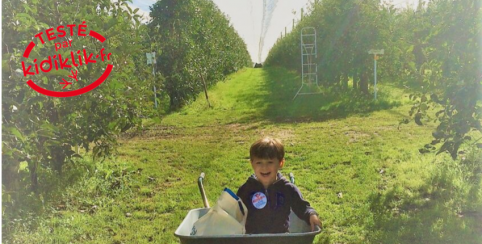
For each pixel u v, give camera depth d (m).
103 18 5.36
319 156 8.61
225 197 3.15
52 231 5.17
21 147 4.25
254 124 13.36
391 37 16.88
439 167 6.95
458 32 5.59
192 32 18.61
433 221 5.05
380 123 12.06
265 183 3.37
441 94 5.98
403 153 8.33
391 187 6.41
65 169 6.37
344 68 18.09
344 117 13.62
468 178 6.38
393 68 17.19
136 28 5.87
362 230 4.93
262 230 3.27
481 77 5.47
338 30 18.00
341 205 5.79
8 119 4.08
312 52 21.89
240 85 30.11
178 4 17.50
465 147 7.80
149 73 6.55
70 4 5.21
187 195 6.52
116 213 5.79
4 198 4.00
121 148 10.27
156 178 7.58
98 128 5.40
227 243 2.70
